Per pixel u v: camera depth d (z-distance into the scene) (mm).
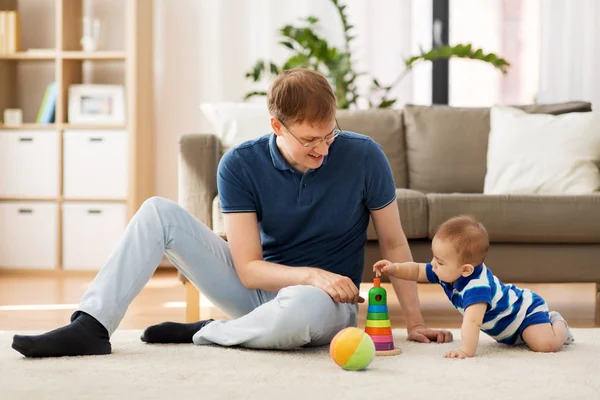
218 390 1584
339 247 2150
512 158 3723
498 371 1788
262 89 5336
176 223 2076
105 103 5031
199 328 2178
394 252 2182
